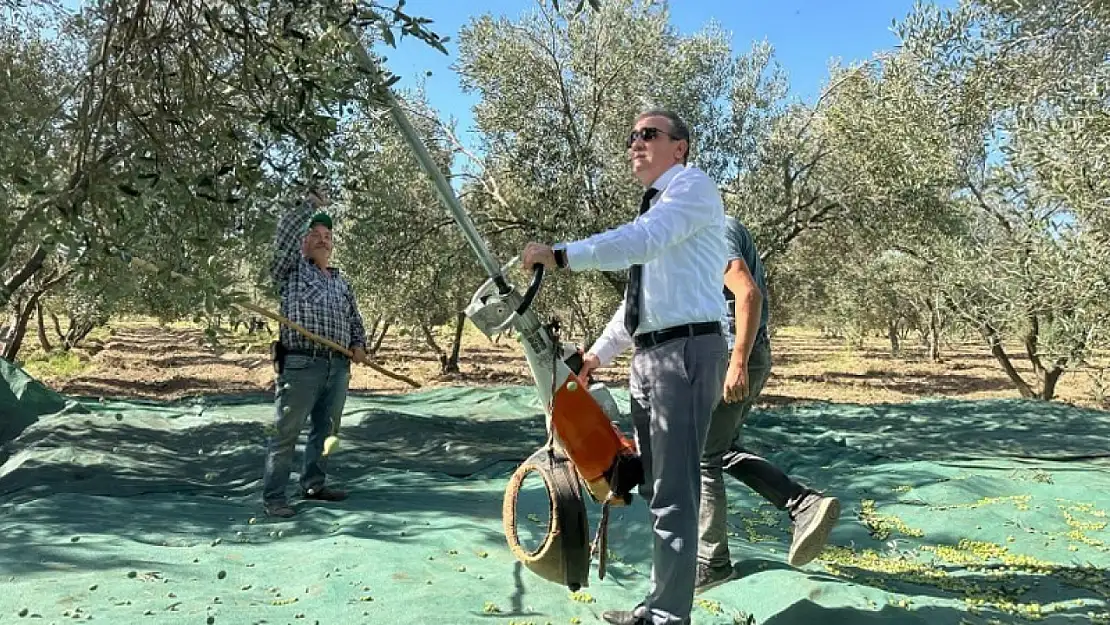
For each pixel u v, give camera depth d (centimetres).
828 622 308
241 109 267
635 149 286
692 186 261
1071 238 713
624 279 1339
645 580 368
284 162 276
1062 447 857
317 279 501
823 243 1515
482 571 362
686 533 261
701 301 266
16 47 499
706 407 266
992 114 736
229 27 271
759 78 1334
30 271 859
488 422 988
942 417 1082
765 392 2083
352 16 248
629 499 260
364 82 254
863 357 3825
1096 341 700
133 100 266
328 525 456
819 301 2789
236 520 469
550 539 262
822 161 1326
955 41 741
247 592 328
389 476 632
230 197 250
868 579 375
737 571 371
